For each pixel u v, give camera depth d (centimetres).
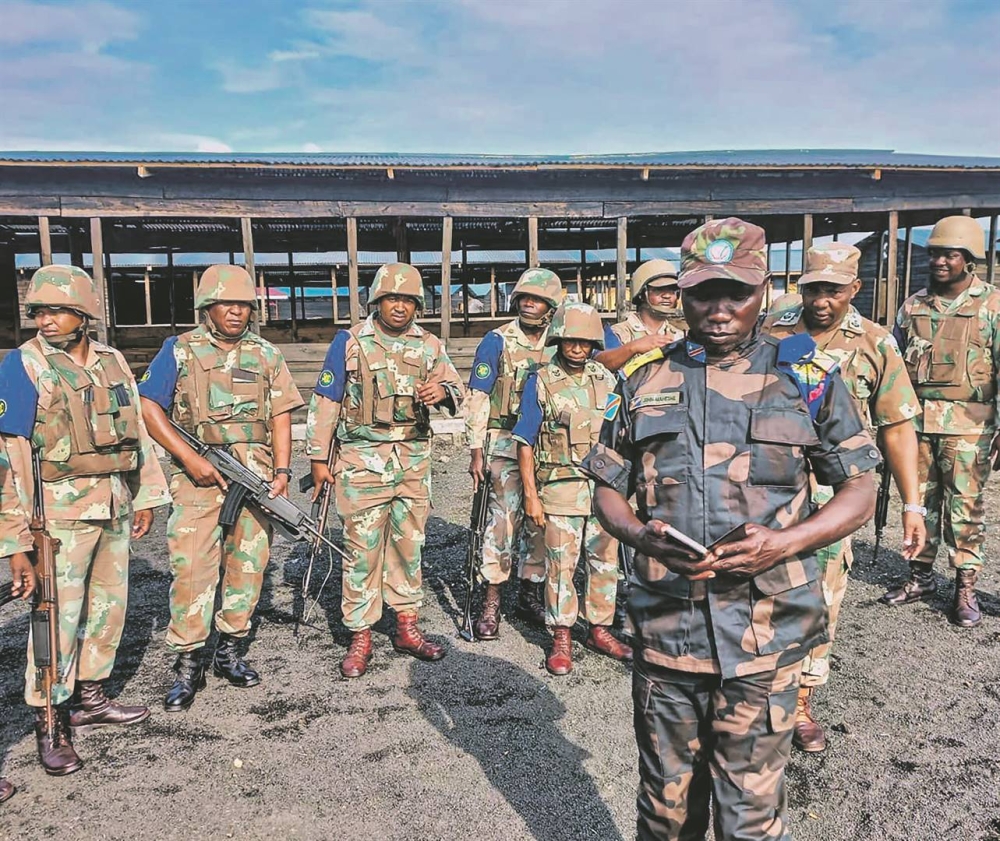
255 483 371
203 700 371
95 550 335
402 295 388
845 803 286
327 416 394
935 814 279
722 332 194
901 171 1187
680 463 194
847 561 331
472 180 1160
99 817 279
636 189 1202
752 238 189
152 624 466
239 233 1529
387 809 283
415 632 424
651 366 208
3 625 461
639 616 202
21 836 269
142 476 350
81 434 313
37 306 311
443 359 416
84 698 345
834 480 194
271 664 412
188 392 367
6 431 295
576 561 404
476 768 310
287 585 539
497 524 450
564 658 400
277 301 2348
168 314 2042
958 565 457
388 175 1094
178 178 1081
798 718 330
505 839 267
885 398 328
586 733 337
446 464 936
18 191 1041
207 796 292
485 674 397
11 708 362
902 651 418
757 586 188
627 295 1295
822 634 197
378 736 335
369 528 395
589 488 400
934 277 461
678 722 198
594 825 274
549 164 1090
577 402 393
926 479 474
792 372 195
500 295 2469
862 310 1859
